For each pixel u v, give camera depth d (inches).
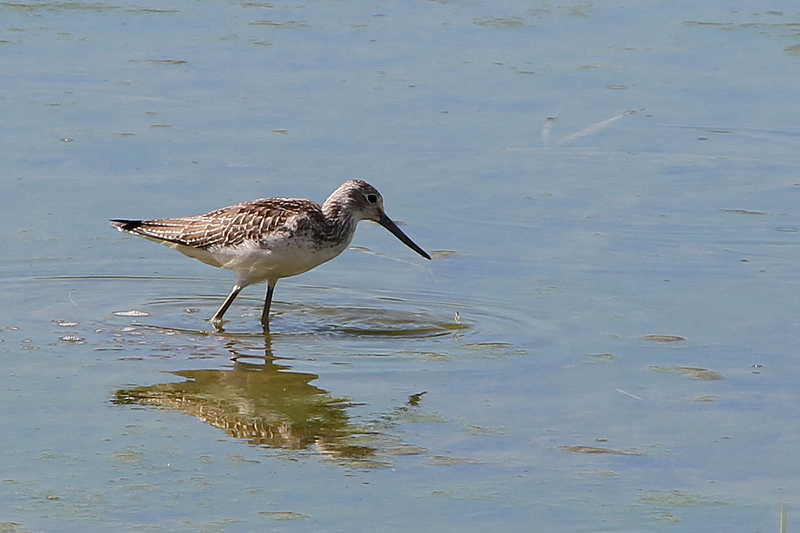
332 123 778.2
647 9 1061.1
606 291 554.9
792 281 566.3
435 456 384.2
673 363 471.5
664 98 846.5
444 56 921.5
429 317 526.6
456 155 736.3
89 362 464.8
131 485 356.8
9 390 432.5
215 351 482.9
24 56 884.6
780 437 403.2
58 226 615.2
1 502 342.6
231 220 518.9
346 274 582.6
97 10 1015.6
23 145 718.5
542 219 651.5
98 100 800.9
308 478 365.7
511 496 355.9
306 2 1067.9
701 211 665.6
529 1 1081.4
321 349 487.5
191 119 773.9
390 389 444.1
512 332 508.4
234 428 403.9
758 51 943.0
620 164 735.1
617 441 399.2
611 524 339.9
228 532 328.5
